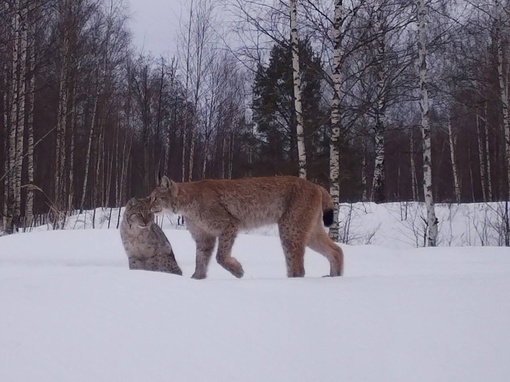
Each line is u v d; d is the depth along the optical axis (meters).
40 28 22.09
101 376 2.85
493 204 18.86
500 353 3.33
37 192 26.84
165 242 7.41
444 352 3.35
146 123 30.48
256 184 7.13
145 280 4.31
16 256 9.29
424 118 14.16
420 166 37.06
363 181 24.55
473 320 3.78
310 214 7.02
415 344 3.45
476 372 3.13
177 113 33.47
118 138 32.06
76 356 3.01
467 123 32.31
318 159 20.09
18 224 17.27
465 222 17.28
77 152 28.70
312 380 3.01
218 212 7.08
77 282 4.21
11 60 19.22
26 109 20.89
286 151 22.58
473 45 22.92
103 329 3.33
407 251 10.32
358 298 4.27
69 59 21.02
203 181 7.36
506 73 17.31
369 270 8.34
